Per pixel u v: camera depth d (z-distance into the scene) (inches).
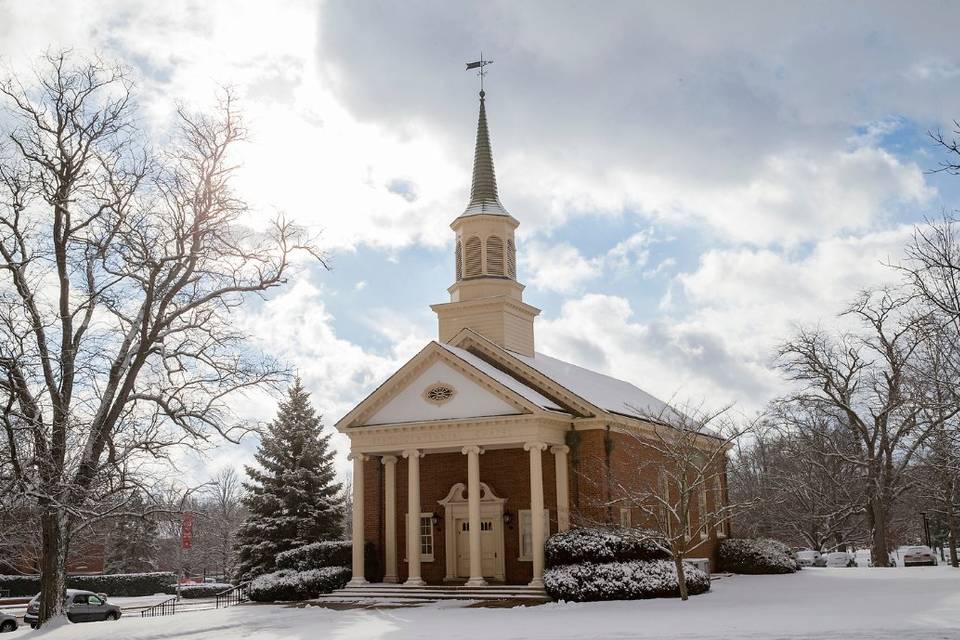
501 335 1616.6
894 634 773.9
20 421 999.0
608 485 1366.9
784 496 2331.4
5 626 1337.4
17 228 1035.9
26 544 1445.6
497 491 1437.0
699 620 933.8
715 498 1679.4
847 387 1946.4
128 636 1000.2
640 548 1285.7
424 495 1488.7
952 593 1117.1
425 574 1461.6
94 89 1077.1
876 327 1808.6
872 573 1519.4
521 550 1402.6
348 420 1444.4
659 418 1461.6
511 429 1342.3
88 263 1048.8
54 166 1043.9
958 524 2335.1
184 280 1096.2
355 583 1406.3
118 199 1072.2
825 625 842.2
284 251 1141.1
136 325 1070.4
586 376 1761.8
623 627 895.1
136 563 2819.9
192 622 1119.6
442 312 1667.1
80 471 1010.7
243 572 1983.3
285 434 2063.2
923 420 1644.9
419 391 1422.2
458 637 876.0
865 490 2011.6
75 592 1553.9
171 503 1095.6
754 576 1579.7
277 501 1990.7
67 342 1043.9
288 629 1034.1
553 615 1061.8
